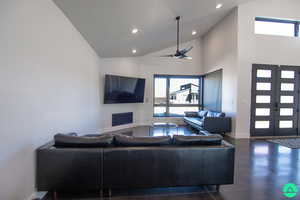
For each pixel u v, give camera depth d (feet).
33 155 6.81
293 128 18.43
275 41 17.76
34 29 6.93
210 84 22.76
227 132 18.21
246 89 17.35
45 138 7.79
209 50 22.94
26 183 6.39
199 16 16.75
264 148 13.91
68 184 6.89
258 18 17.66
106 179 7.00
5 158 5.43
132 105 23.29
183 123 24.99
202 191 7.71
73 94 11.34
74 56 11.51
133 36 16.02
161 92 25.08
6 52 5.44
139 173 7.12
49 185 6.83
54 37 8.66
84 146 7.08
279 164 10.68
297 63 18.24
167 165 7.20
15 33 5.83
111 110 20.36
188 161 7.28
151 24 14.75
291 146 14.43
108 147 7.15
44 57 7.70
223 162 7.45
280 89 18.07
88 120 14.78
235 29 17.29
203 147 7.37
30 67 6.67
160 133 19.39
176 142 7.58
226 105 18.92
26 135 6.42
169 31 17.95
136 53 21.95
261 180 8.70
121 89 20.25
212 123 17.76
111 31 13.60
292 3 17.81
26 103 6.43
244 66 17.25
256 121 17.80
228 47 18.53
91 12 10.35
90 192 7.57
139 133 19.39
